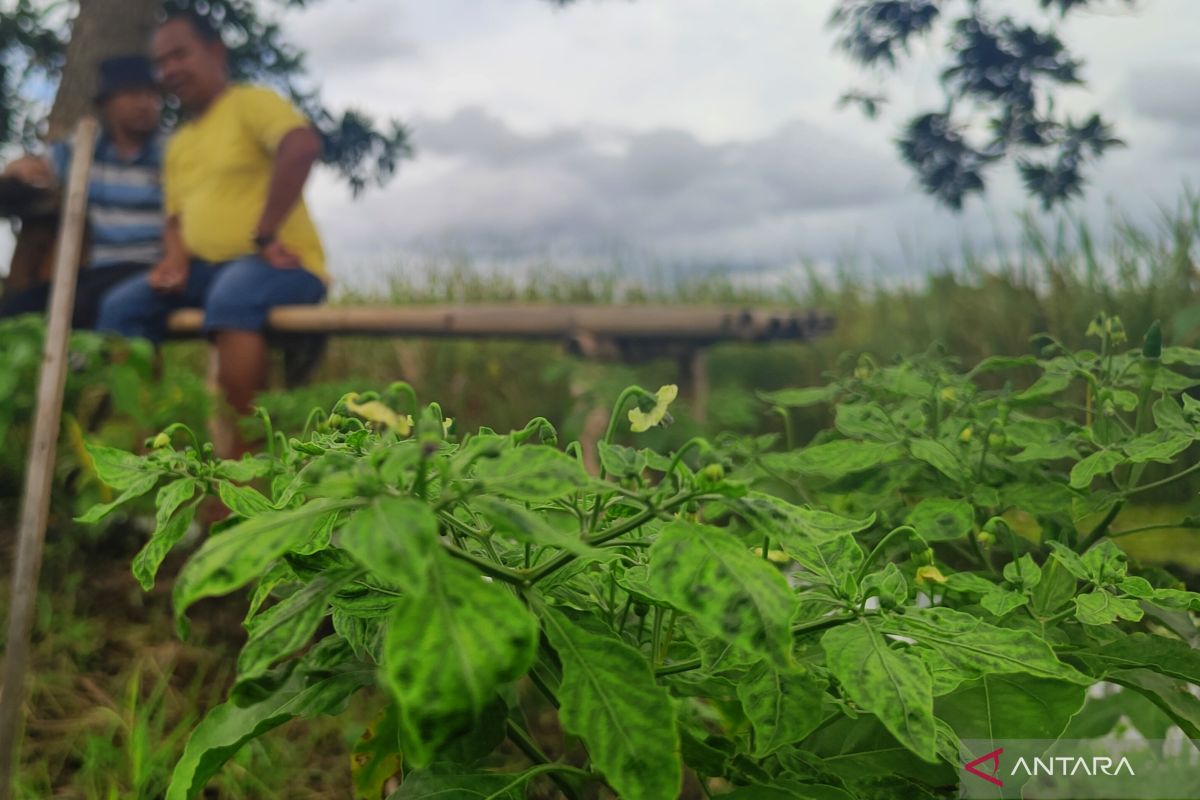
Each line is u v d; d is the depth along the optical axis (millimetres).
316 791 2100
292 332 4488
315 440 1250
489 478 856
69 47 5539
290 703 1100
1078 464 1431
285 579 1187
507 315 4281
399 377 6051
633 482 957
